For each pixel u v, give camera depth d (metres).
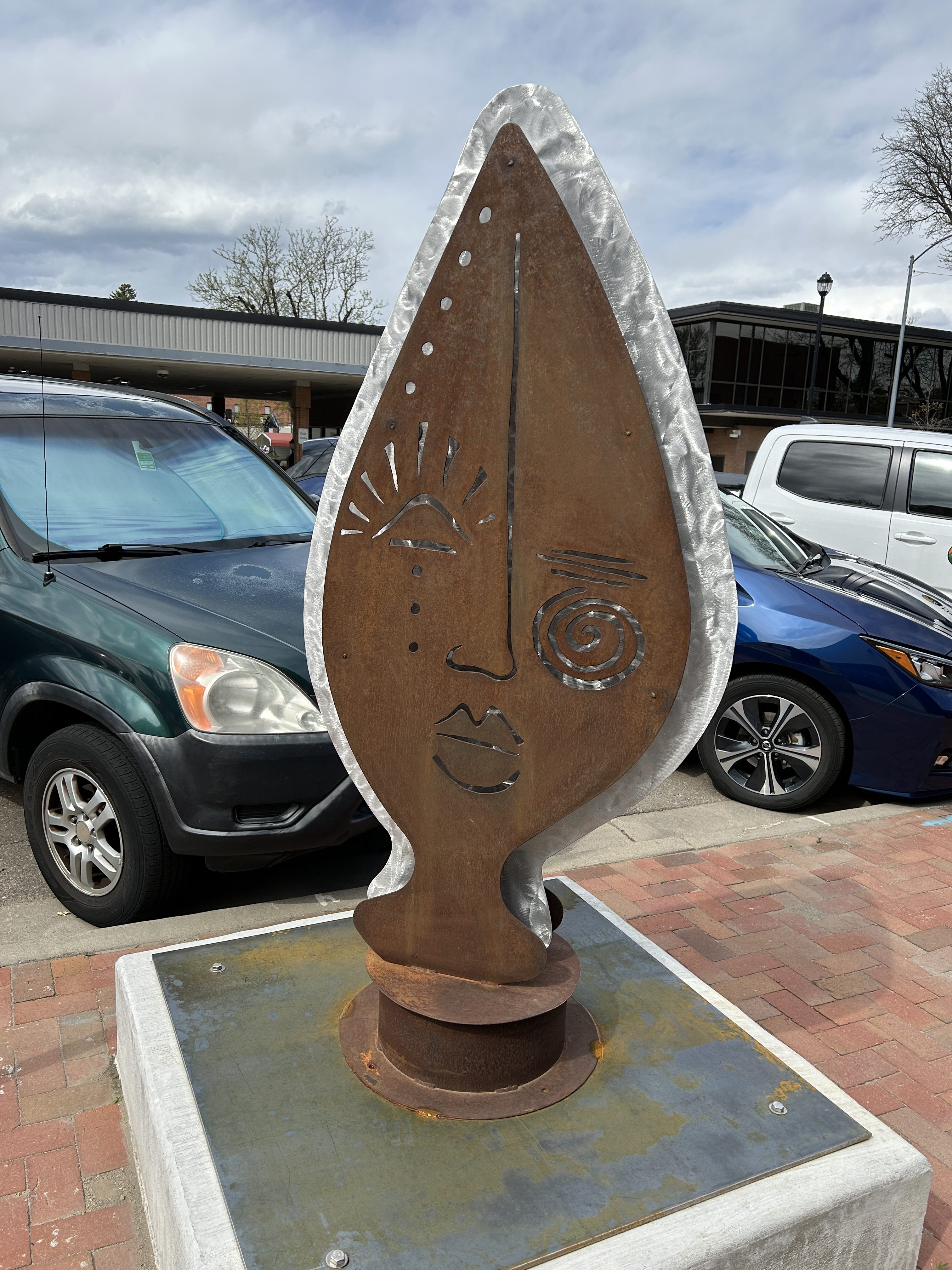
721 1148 1.78
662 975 2.41
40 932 3.11
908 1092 2.47
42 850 3.30
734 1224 1.61
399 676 1.84
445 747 1.84
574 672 1.73
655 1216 1.62
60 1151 2.13
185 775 2.93
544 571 1.71
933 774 4.53
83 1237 1.92
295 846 3.07
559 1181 1.69
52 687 3.17
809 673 4.50
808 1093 1.95
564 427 1.66
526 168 1.61
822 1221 1.67
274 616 3.32
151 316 23.92
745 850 4.01
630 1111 1.88
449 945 1.93
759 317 36.66
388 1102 1.88
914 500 7.16
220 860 3.09
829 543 7.49
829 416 38.28
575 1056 2.04
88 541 3.70
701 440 1.62
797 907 3.47
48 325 22.88
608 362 1.61
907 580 5.35
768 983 2.95
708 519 1.64
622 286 1.61
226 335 24.84
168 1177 1.70
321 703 1.93
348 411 35.88
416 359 1.72
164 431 4.46
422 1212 1.61
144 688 3.00
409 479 1.77
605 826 4.26
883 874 3.79
